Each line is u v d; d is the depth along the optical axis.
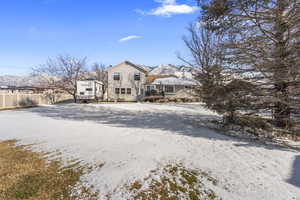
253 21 7.48
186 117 12.86
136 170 3.97
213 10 7.94
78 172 4.12
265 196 3.06
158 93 29.39
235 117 8.63
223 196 3.14
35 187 3.63
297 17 6.51
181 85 29.27
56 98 27.25
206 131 7.95
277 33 7.11
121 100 29.61
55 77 27.23
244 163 4.30
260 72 7.43
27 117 12.76
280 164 4.23
